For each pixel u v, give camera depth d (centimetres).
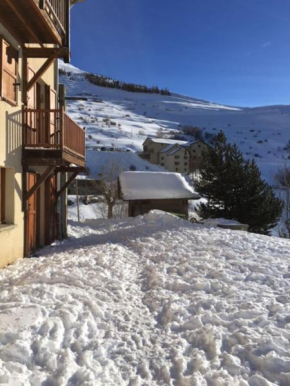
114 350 388
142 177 2072
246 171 1842
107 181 3066
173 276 648
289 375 329
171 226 1175
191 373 347
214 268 662
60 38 855
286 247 819
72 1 1303
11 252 785
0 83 705
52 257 836
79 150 1070
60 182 1295
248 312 458
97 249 919
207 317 455
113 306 510
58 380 324
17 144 812
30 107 943
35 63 965
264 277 602
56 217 1221
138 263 788
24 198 860
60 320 424
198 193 2000
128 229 1288
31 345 370
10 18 719
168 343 402
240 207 1816
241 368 348
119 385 328
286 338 391
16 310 440
